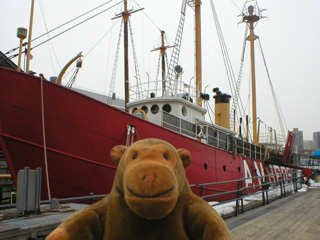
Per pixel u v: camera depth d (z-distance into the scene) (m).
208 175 13.00
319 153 30.73
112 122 8.77
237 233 6.31
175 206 2.11
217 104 20.22
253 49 33.50
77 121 8.12
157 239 2.02
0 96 7.50
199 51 20.78
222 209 8.70
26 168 5.18
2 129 7.65
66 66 9.16
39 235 4.32
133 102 14.36
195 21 21.39
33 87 7.68
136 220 2.03
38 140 7.82
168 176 1.84
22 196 5.11
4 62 14.45
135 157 2.08
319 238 5.94
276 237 5.99
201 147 12.73
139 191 1.77
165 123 11.61
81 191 8.47
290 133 28.27
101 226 2.15
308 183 21.66
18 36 8.77
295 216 8.23
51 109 7.82
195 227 2.07
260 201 11.20
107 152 8.68
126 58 24.39
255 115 31.58
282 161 27.61
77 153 8.18
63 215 5.15
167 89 14.88
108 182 8.79
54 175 8.06
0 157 17.69
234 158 15.95
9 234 3.96
